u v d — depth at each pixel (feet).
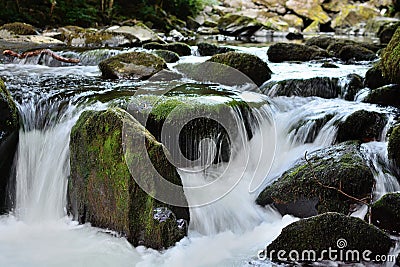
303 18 71.92
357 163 13.29
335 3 74.54
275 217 13.75
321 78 20.59
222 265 11.73
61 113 15.92
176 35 50.24
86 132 13.03
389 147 14.24
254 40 50.65
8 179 14.60
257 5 74.59
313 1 73.82
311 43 35.53
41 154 15.30
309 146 16.40
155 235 11.94
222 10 69.72
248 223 13.58
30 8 44.27
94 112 13.38
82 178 13.24
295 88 20.35
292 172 14.05
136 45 36.27
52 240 12.91
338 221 11.24
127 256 11.95
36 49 30.22
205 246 12.51
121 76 21.09
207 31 57.88
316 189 13.12
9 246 12.64
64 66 26.03
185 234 12.38
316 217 11.44
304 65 26.43
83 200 13.32
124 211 12.21
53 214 14.24
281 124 17.35
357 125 15.97
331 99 19.85
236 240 12.94
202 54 32.07
